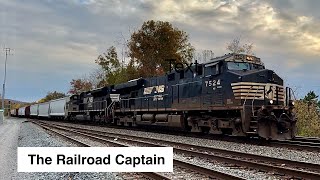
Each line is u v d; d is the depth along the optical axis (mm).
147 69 44500
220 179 8500
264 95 16797
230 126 17375
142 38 45094
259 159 11453
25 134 26000
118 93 33406
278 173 9078
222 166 10594
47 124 41500
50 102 60625
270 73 17109
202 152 12891
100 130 28875
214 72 18766
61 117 54688
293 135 16422
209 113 19625
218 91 18359
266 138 15766
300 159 11828
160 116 24453
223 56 18734
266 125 15812
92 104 39656
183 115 21922
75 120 47312
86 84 74062
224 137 19094
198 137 20547
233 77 17250
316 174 8141
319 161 11383
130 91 30422
